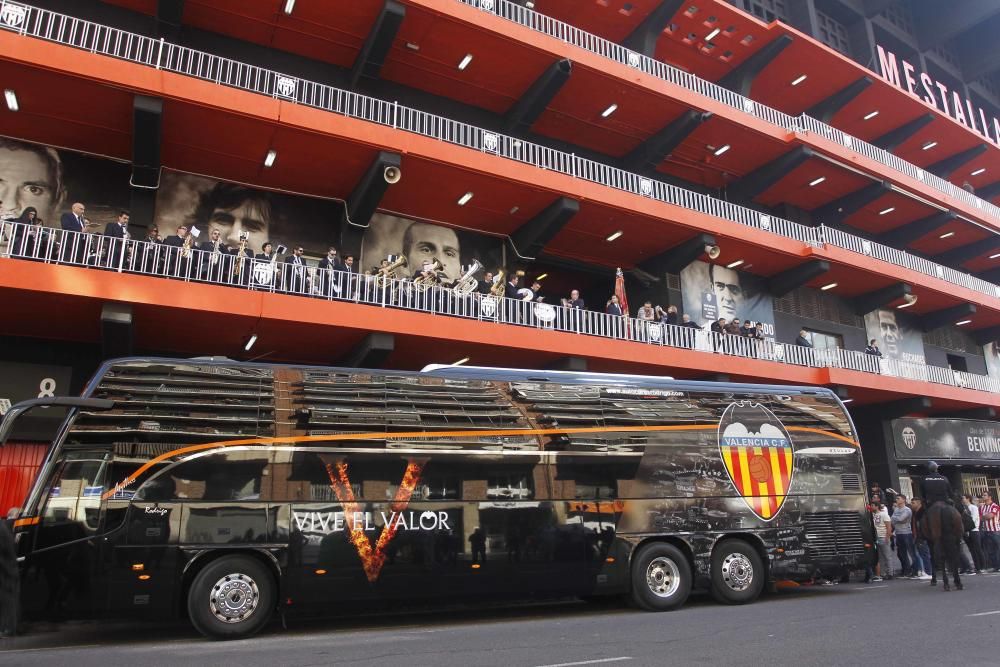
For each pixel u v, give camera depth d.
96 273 12.09
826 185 25.42
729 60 23.70
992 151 30.19
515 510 9.95
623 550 10.48
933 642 7.06
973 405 25.86
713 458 11.43
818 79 24.81
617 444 10.87
